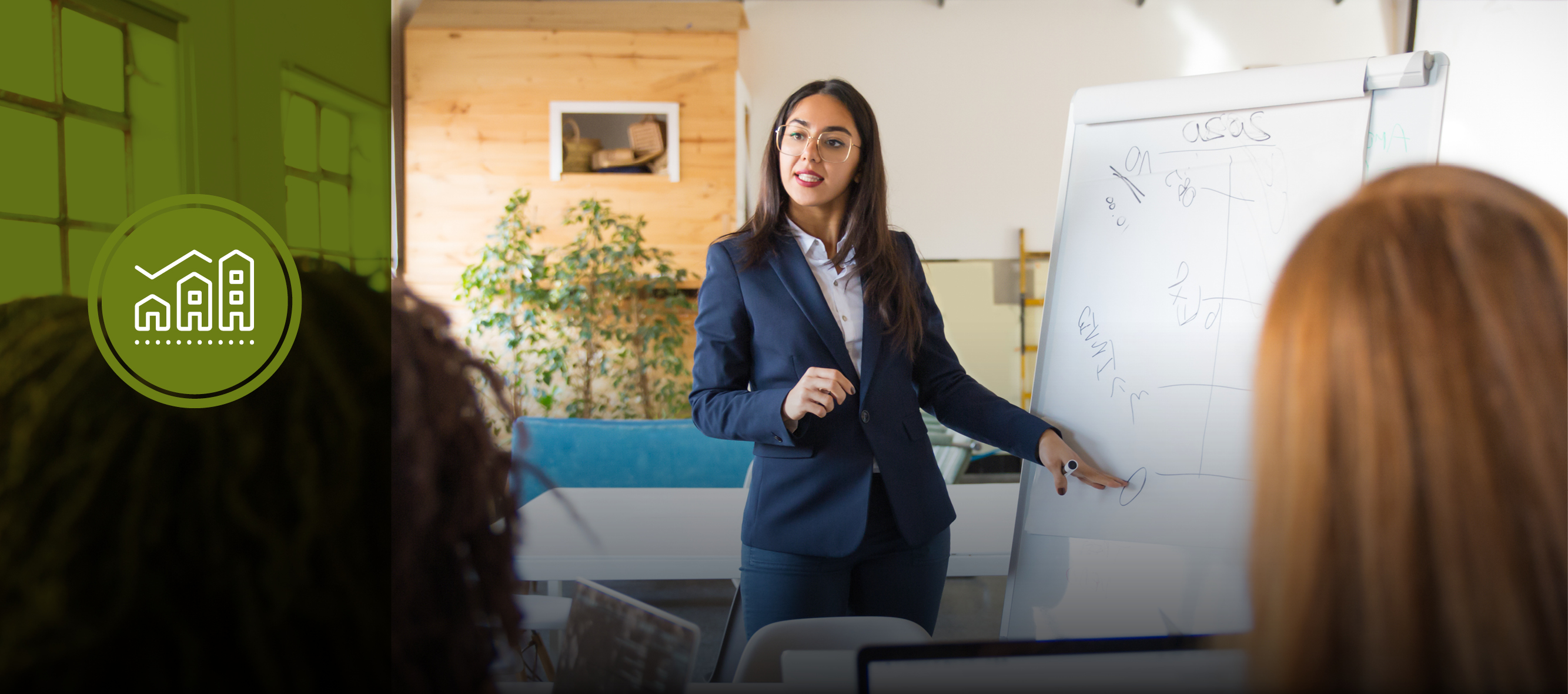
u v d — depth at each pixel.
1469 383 0.38
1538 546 0.37
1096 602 1.54
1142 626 1.50
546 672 1.35
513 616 0.50
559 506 2.25
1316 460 0.40
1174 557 1.48
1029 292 5.19
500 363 4.36
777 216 1.42
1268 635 0.41
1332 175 1.47
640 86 4.46
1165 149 1.60
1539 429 0.37
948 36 5.13
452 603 0.46
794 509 1.32
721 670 1.70
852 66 5.14
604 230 4.48
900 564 1.36
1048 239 5.20
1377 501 0.38
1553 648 0.36
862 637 1.09
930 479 1.40
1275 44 5.08
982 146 5.18
